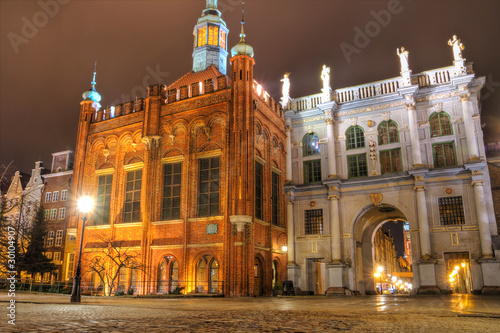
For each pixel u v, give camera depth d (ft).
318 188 110.32
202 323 25.88
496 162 97.30
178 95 109.09
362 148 108.06
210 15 139.33
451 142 98.63
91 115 121.39
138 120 110.73
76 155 117.70
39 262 133.69
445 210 95.66
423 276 91.81
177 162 102.53
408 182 99.76
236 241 87.10
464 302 56.44
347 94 113.80
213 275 90.63
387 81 108.88
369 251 119.55
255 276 94.02
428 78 103.96
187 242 94.58
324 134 114.32
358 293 103.35
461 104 98.53
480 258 88.12
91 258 107.04
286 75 123.34
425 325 25.50
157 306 45.06
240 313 35.42
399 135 104.06
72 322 25.13
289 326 24.71
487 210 91.71
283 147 116.16
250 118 95.35
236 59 98.84
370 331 22.03
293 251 109.09
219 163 96.68
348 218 105.29
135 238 102.17
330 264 101.91
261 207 101.50
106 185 112.68
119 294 93.66
